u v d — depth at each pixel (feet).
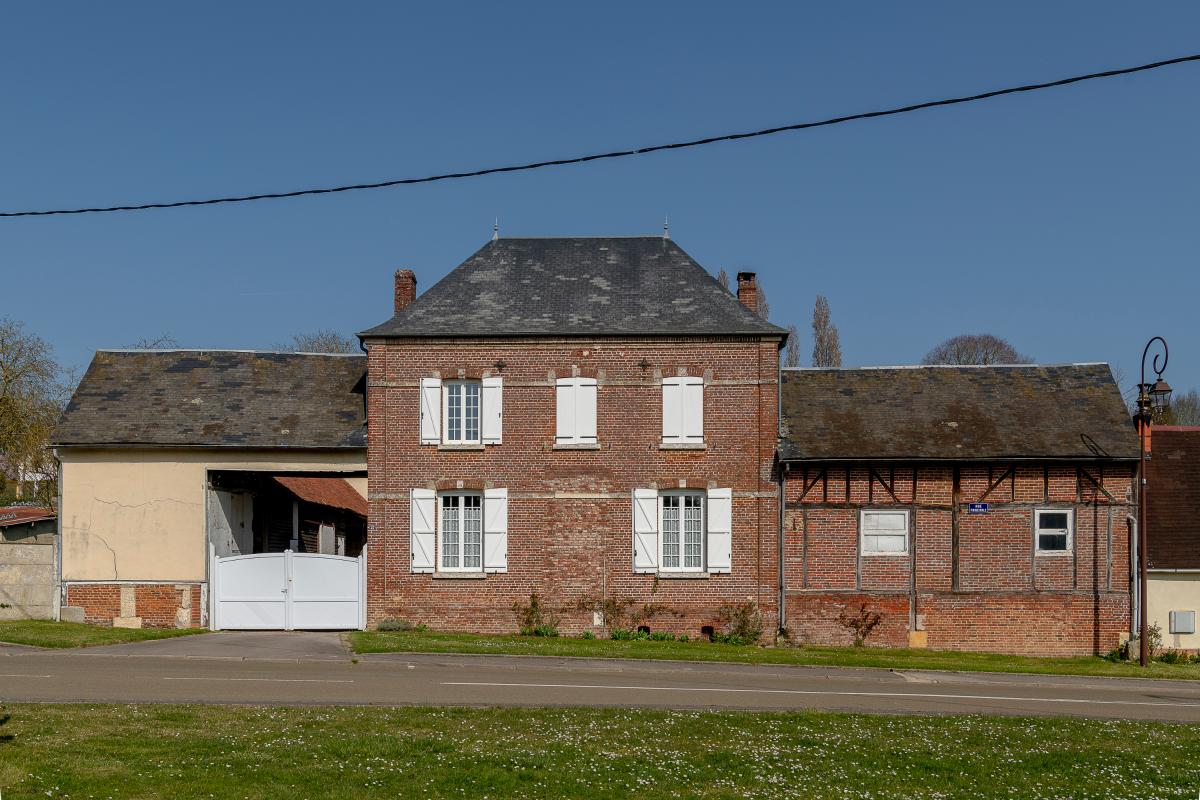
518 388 88.58
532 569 87.51
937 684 64.59
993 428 88.69
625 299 91.97
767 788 38.06
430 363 88.84
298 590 87.10
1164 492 91.56
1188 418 228.63
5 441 157.38
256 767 37.86
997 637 86.22
